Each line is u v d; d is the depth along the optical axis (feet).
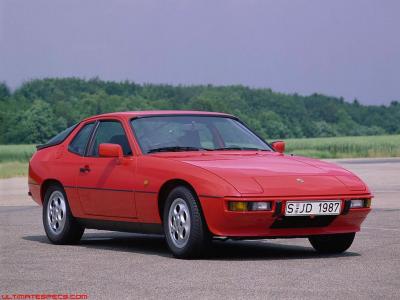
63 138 39.70
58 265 30.14
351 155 214.48
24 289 24.98
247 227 30.96
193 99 490.90
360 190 32.50
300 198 31.14
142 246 37.06
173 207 32.24
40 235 41.88
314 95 539.70
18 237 40.88
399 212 53.36
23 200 69.21
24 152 251.39
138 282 25.91
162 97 490.08
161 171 32.96
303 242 38.45
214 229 30.96
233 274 27.35
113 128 36.81
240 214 30.53
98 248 36.17
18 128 393.09
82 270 28.78
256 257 32.27
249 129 37.86
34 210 58.29
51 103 432.66
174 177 32.24
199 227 31.19
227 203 30.63
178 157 33.91
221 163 32.76
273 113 500.33
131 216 34.47
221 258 31.96
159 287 24.91
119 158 35.09
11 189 85.61
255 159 33.83
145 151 34.63
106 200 35.60
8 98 412.77
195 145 35.22
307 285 24.98
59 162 38.75
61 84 455.22
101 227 36.55
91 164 36.76
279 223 31.22
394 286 24.75
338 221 32.14
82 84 467.11
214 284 25.32
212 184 30.96
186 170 32.04
